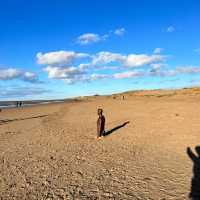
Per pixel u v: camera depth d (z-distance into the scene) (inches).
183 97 2164.1
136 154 485.7
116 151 517.3
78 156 486.0
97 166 415.2
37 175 377.7
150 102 1745.8
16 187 331.6
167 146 534.0
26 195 304.8
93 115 1256.2
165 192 299.9
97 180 349.1
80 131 800.3
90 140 649.6
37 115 1528.1
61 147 574.6
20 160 467.5
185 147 514.6
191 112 976.9
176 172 368.8
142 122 882.8
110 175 367.9
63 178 361.4
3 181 355.3
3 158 484.7
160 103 1550.2
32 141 658.8
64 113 1528.1
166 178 345.7
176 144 543.5
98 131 676.7
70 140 657.0
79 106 2101.4
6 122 1185.4
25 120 1233.4
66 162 445.1
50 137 710.5
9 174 385.4
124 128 799.1
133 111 1253.7
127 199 285.3
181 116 908.6
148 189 310.7
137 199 284.2
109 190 312.5
